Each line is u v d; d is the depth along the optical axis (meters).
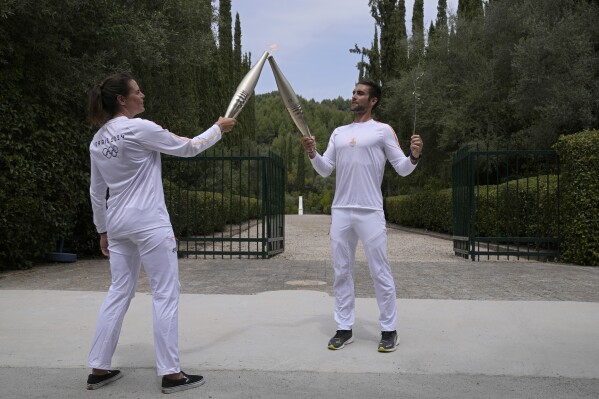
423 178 23.91
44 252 8.41
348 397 2.75
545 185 10.51
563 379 3.02
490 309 4.86
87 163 9.05
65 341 3.81
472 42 18.30
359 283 6.50
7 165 7.24
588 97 11.65
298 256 10.52
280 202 11.38
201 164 17.50
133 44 9.76
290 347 3.67
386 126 3.78
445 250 12.06
